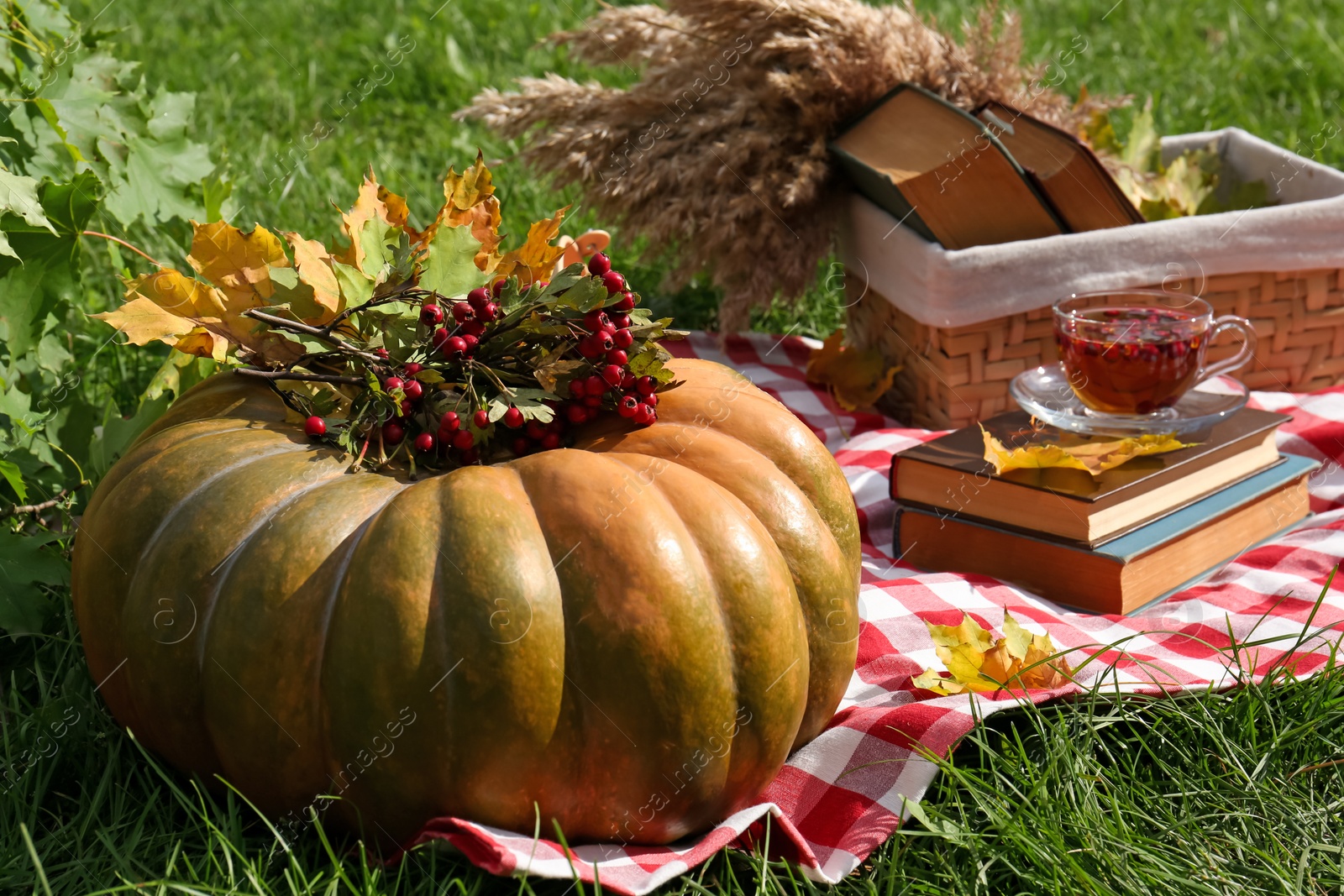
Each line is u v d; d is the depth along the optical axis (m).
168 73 4.55
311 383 1.48
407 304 1.50
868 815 1.41
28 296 1.89
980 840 1.38
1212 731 1.51
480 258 1.62
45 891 1.27
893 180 2.30
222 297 1.49
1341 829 1.41
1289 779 1.48
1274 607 1.83
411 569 1.22
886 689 1.70
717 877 1.37
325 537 1.27
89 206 1.89
